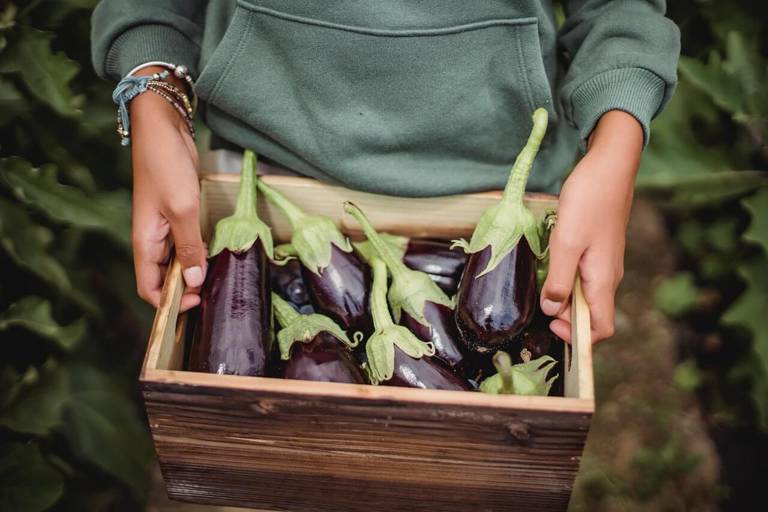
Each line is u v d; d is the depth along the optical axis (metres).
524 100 0.99
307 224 1.01
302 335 0.93
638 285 1.97
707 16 1.64
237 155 1.16
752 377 1.65
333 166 1.02
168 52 1.04
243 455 0.88
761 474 1.67
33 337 1.35
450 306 0.97
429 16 0.93
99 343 1.52
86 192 1.31
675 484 1.65
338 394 0.79
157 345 0.85
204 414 0.83
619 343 1.87
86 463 1.48
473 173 1.04
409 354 0.91
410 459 0.85
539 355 0.94
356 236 1.09
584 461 1.68
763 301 1.47
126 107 1.03
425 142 1.02
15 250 1.17
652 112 1.00
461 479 0.87
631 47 1.00
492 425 0.80
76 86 1.40
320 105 1.00
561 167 1.12
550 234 0.98
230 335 0.91
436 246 1.05
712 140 1.68
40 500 1.21
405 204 1.06
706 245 1.88
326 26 0.94
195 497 0.97
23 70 1.19
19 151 1.29
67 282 1.19
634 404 1.78
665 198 2.00
